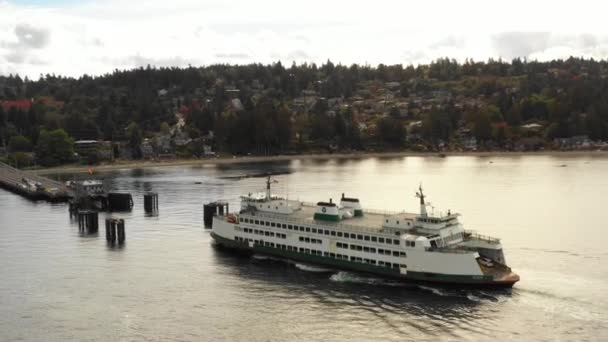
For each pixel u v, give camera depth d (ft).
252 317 338.54
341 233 402.52
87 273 426.92
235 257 456.04
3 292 389.39
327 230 409.69
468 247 383.65
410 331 312.29
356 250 396.16
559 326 311.47
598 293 354.95
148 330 326.03
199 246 495.41
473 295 354.33
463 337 303.07
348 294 365.40
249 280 399.03
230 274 413.59
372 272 390.01
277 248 439.22
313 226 416.46
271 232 442.50
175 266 437.99
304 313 340.80
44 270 436.35
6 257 474.08
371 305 347.15
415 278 371.15
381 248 383.86
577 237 504.02
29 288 396.37
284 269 420.77
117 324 335.06
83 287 396.78
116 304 364.79
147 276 416.26
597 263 419.33
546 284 370.73
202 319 338.54
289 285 385.91
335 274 403.34
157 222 608.19
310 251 420.77
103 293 384.27
